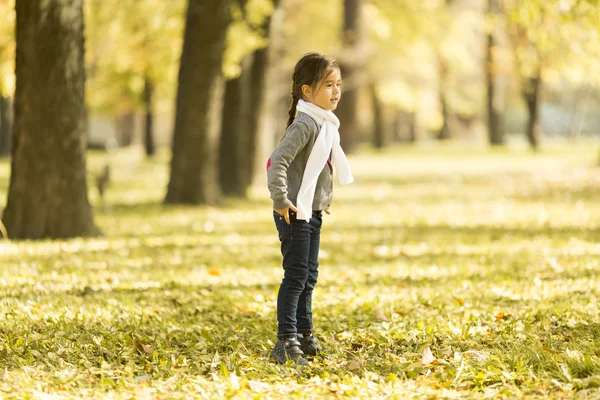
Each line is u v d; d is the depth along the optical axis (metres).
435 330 6.76
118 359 6.00
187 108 20.69
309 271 6.14
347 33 42.41
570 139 73.06
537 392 5.10
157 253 12.10
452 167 37.47
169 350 6.26
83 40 13.48
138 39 26.77
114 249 12.37
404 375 5.58
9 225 13.48
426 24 42.81
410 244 13.21
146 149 48.69
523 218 16.56
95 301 8.14
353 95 46.44
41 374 5.54
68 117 13.44
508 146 56.12
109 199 23.52
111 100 45.50
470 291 8.69
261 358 6.02
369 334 6.74
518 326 6.80
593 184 24.20
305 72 5.87
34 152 13.38
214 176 21.28
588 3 16.64
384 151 53.09
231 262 11.29
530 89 49.62
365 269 10.57
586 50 20.59
